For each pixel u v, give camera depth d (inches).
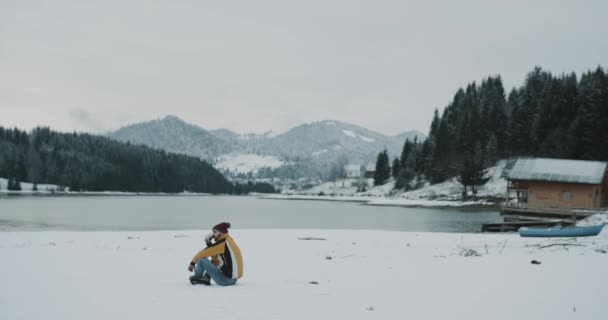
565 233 910.4
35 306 264.1
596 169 1971.0
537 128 3772.1
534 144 3757.4
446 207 3240.7
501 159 4057.6
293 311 259.4
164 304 271.1
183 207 3449.8
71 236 917.8
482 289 323.3
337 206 3754.9
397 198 4259.4
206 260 341.1
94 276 386.3
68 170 6761.8
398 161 5713.6
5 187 6038.4
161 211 2795.3
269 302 281.4
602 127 3006.9
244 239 865.5
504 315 252.1
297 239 868.0
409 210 3021.7
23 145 6963.6
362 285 348.5
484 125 4421.8
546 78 5196.9
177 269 442.6
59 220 1889.8
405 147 5629.9
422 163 4950.8
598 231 883.4
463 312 259.6
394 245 749.9
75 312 250.4
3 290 312.7
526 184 2074.3
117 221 1903.3
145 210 2861.7
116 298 287.1
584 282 341.7
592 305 271.9
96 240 828.0
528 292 309.6
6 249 604.7
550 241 766.5
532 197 2052.2
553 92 3976.4
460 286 337.4
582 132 3095.5
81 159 7140.8
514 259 479.8
